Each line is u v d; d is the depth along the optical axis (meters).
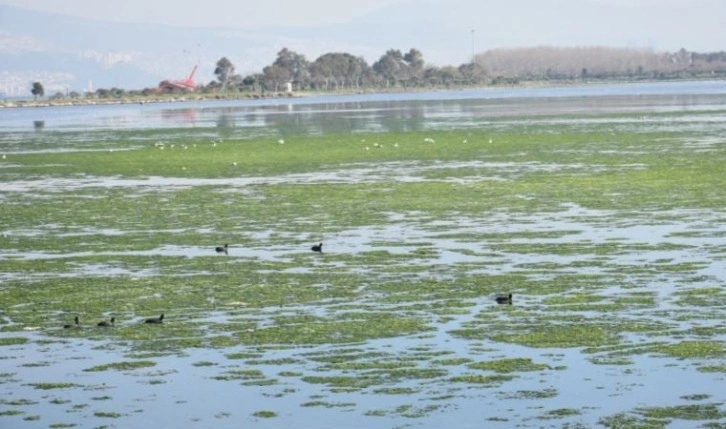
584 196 42.75
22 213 42.44
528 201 41.94
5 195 48.50
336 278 29.12
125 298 27.45
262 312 25.67
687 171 49.72
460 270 29.75
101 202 45.16
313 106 177.88
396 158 62.03
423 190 46.12
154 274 30.28
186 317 25.41
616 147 64.62
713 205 39.44
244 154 67.81
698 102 138.50
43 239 36.34
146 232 37.25
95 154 70.94
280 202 43.62
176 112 164.12
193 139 84.94
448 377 20.58
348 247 33.50
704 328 23.23
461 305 25.81
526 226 36.28
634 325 23.66
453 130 87.94
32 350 23.05
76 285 29.06
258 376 20.91
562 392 19.66
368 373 20.91
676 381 20.05
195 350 22.70
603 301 25.80
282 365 21.53
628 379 20.22
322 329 23.98
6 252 34.12
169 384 20.64
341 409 19.12
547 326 23.80
